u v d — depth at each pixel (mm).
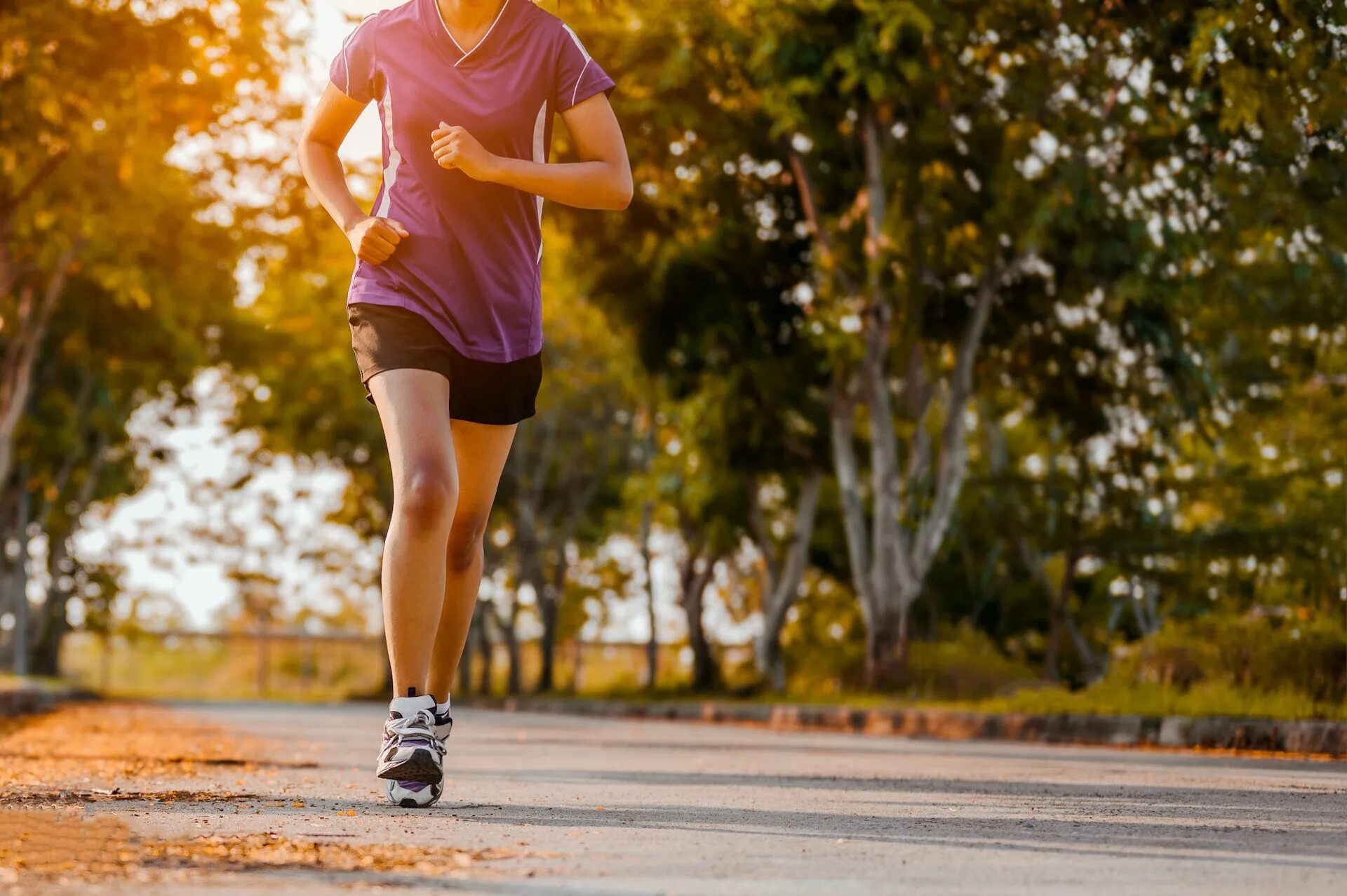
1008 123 18266
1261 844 4270
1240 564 24109
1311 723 11133
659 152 21969
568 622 51281
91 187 20828
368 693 57281
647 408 36844
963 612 32219
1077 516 23812
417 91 5461
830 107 19969
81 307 30438
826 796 6258
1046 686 20688
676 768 8742
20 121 16266
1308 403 23312
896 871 3611
